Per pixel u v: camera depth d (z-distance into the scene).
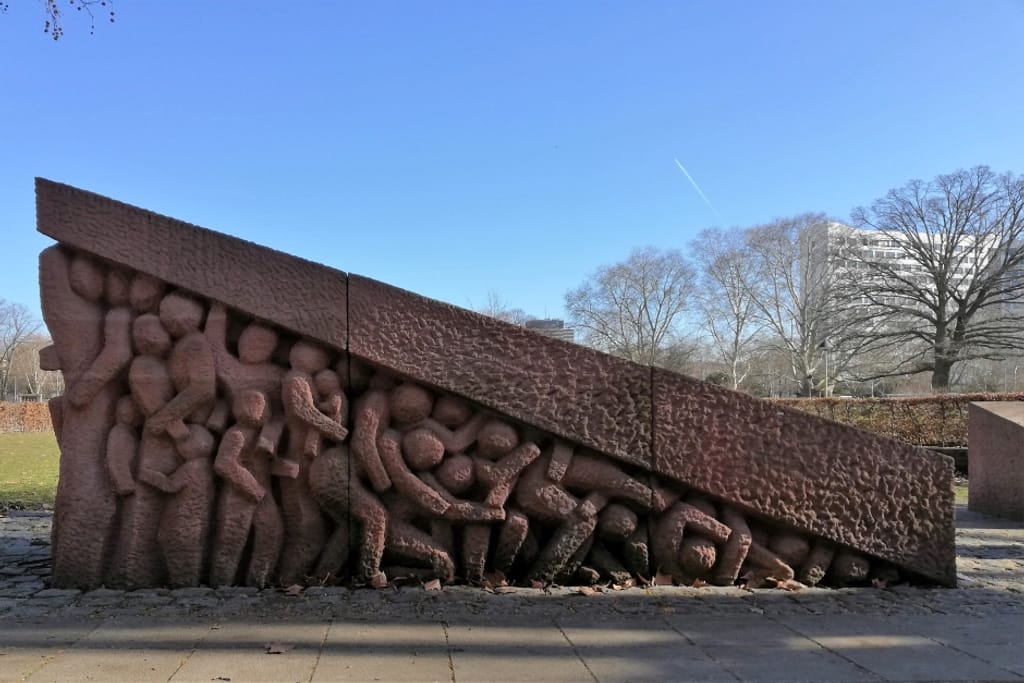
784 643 4.05
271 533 4.88
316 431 4.86
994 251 37.66
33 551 6.32
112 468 4.82
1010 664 3.75
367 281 4.96
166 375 4.89
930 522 5.28
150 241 4.89
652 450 5.04
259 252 4.94
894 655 3.88
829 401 17.94
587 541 5.07
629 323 60.25
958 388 44.50
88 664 3.58
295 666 3.60
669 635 4.16
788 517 5.13
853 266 42.59
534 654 3.83
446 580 4.98
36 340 71.44
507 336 5.01
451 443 4.97
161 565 4.88
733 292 54.38
